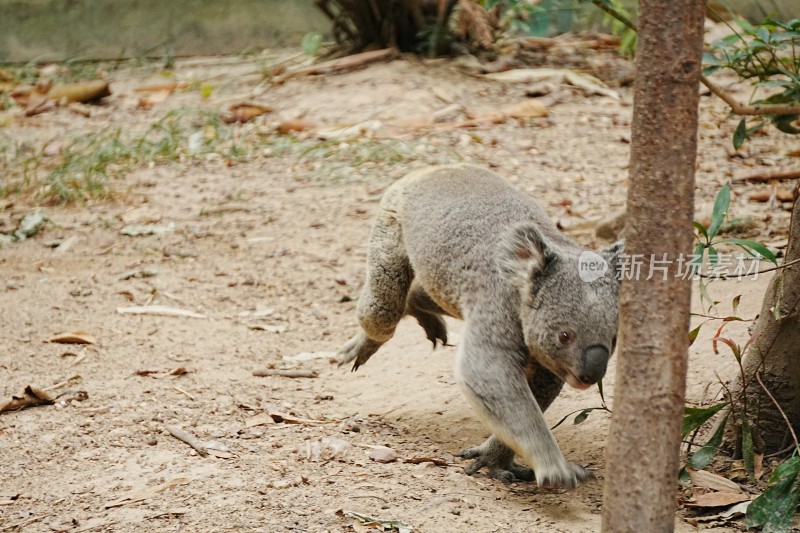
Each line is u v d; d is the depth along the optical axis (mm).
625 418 3414
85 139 12172
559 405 6176
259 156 11414
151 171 11273
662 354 3350
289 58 15188
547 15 15195
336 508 4766
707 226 8477
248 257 8938
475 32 14195
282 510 4734
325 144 11367
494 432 4965
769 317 5234
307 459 5438
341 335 7539
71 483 5102
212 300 8102
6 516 4734
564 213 9312
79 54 17000
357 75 13391
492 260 5207
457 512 4781
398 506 4832
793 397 5258
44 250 9297
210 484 5055
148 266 8797
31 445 5570
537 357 5023
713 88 4699
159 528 4551
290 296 8211
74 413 6004
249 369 6863
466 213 5488
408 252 5793
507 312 5078
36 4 17156
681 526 4781
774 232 8391
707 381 6027
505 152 10945
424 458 5465
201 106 13328
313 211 9836
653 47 3240
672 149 3270
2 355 6945
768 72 6207
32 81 15648
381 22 14250
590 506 4992
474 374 5020
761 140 11227
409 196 5898
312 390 6570
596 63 14195
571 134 11516
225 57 16594
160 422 5891
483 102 12516
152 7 17047
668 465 3398
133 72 15969
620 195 9750
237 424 5910
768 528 4539
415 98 12477
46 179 11070
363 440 5762
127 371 6715
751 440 4996
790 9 15547
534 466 4797
